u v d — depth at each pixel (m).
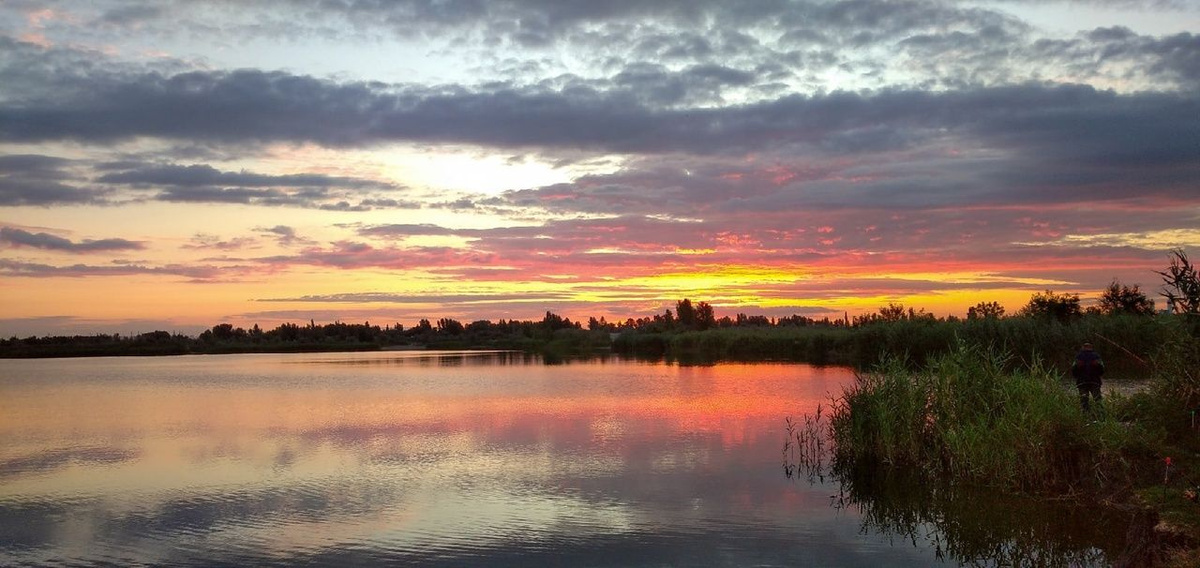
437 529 15.58
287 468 21.84
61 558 14.10
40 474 21.48
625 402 36.66
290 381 55.41
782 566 13.30
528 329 146.50
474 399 39.75
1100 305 48.09
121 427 31.00
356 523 16.11
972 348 21.11
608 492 18.41
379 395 42.78
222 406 38.44
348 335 148.12
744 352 82.50
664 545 14.41
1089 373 20.17
